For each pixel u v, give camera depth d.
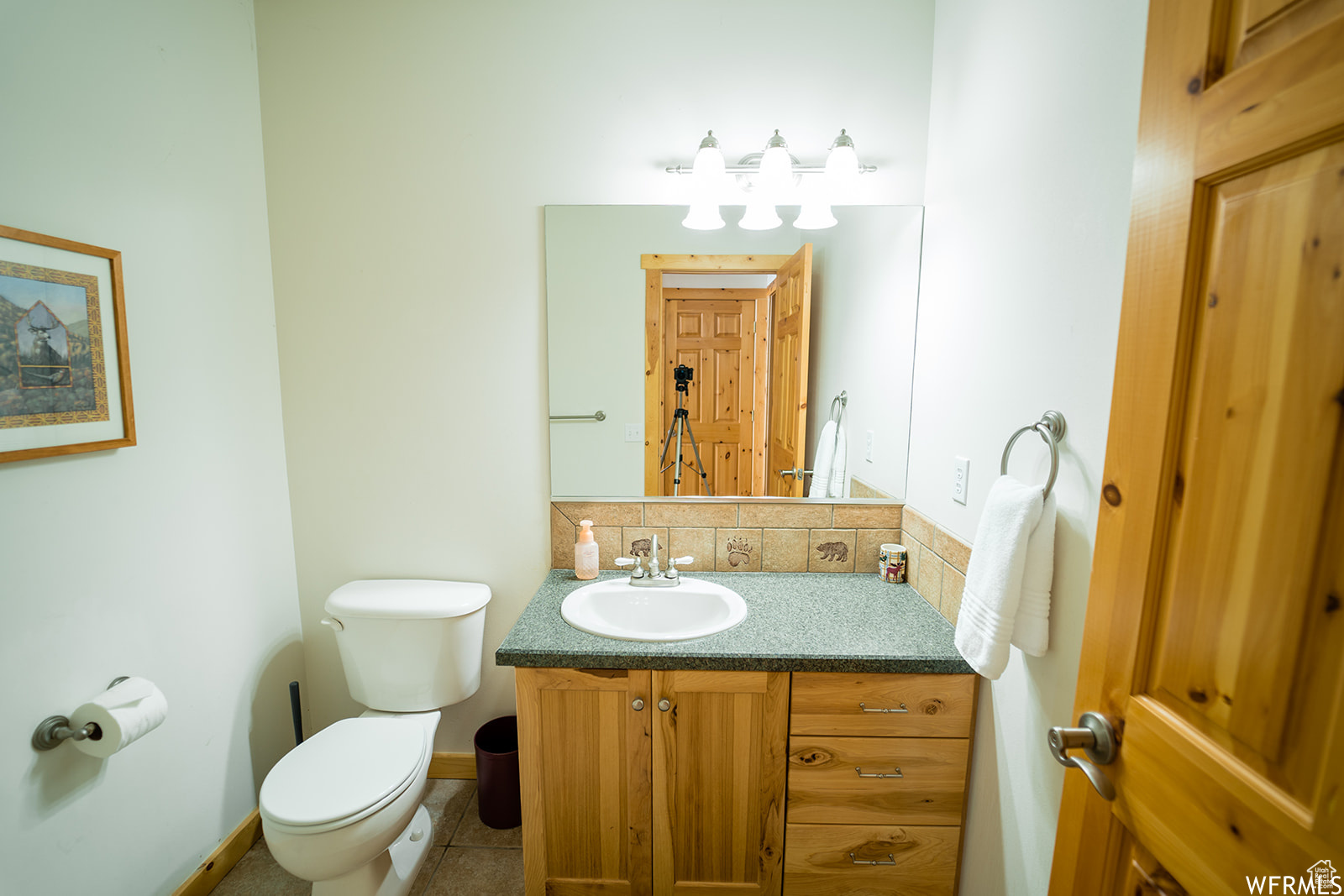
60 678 1.13
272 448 1.70
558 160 1.63
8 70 1.04
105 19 1.20
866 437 1.69
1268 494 0.53
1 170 1.04
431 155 1.64
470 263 1.68
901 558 1.66
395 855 1.47
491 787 1.66
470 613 1.66
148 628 1.32
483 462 1.76
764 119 1.60
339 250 1.67
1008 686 1.14
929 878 1.32
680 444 1.72
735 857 1.33
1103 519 0.72
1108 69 0.87
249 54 1.58
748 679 1.25
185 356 1.41
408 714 1.67
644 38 1.58
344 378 1.72
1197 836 0.58
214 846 1.51
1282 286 0.51
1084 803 0.76
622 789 1.31
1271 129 0.51
